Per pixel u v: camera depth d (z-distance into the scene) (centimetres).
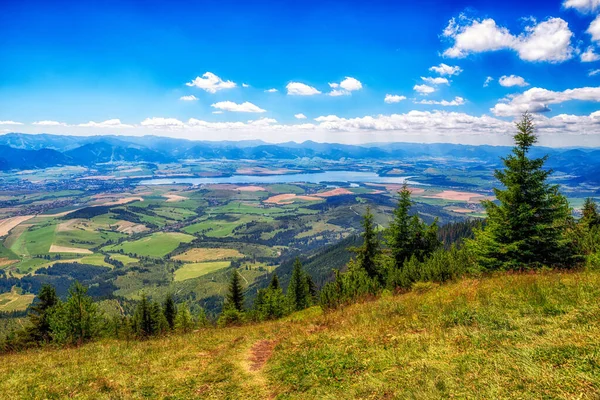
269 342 1419
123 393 957
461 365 747
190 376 1053
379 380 778
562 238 1905
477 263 2148
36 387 1068
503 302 1152
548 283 1252
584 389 564
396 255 3559
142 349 1516
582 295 1043
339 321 1506
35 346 2658
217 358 1227
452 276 2131
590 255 1708
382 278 3372
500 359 731
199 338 1716
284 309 4084
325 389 805
